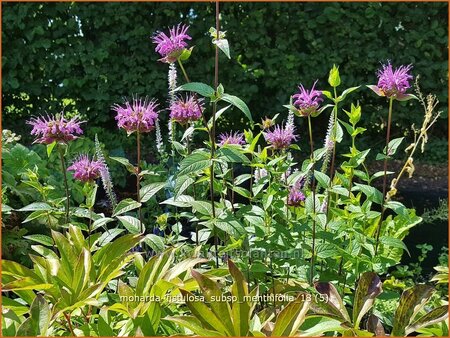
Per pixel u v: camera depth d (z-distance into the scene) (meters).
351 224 2.34
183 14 5.95
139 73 5.89
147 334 1.67
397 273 3.16
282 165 2.38
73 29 5.80
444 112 6.25
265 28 5.97
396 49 6.08
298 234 2.43
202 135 5.61
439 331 1.83
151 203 3.94
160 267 1.81
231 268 1.59
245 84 5.95
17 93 6.00
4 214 3.27
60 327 1.90
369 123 6.30
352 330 1.65
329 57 5.96
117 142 5.76
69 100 5.98
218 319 1.55
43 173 3.57
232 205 2.47
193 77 5.97
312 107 2.30
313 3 5.93
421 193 5.37
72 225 2.18
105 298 2.03
